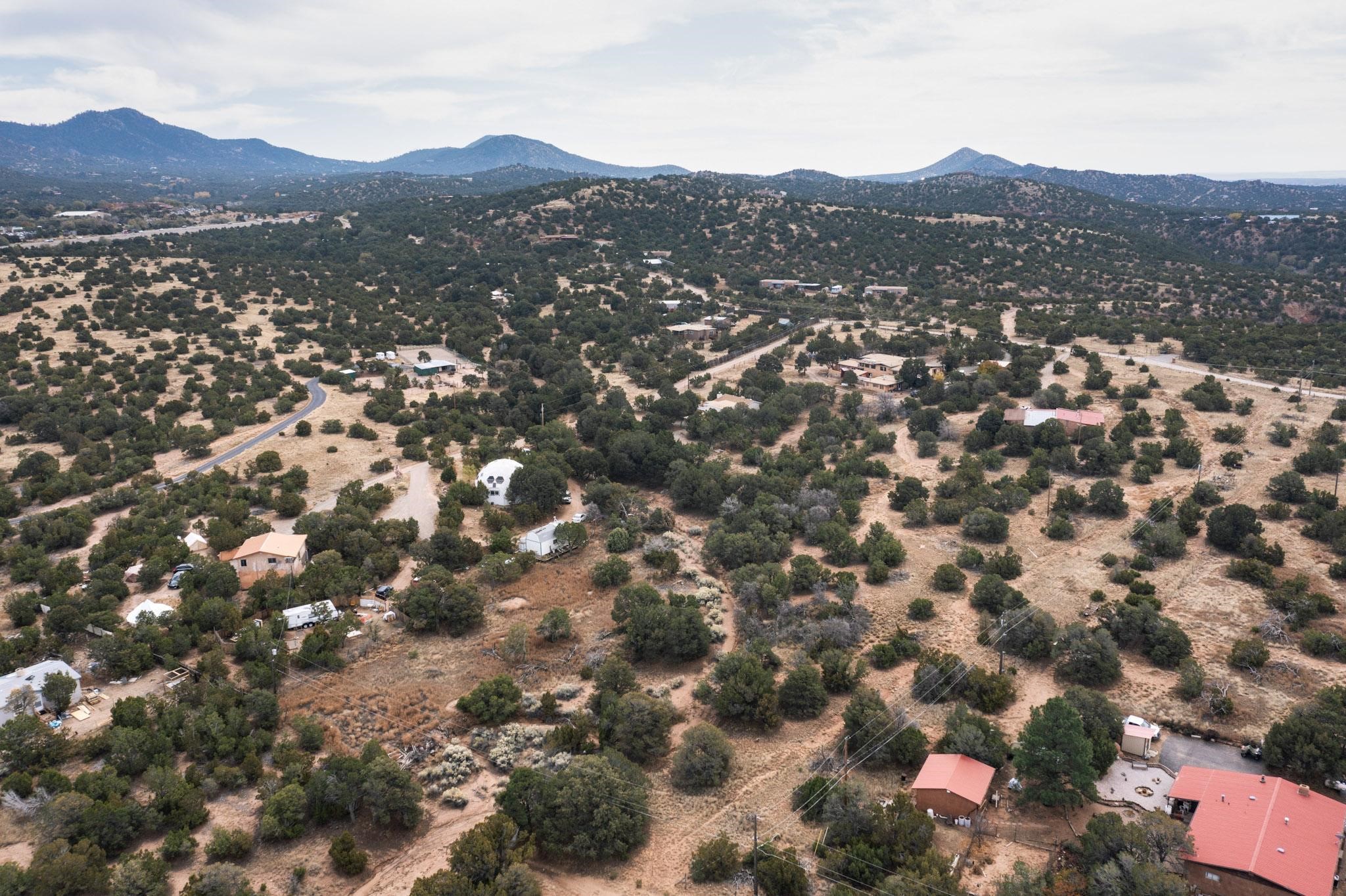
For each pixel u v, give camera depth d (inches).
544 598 3528.5
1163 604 3179.1
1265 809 1934.1
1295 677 2630.4
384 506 4480.8
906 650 2940.5
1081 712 2347.4
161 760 2385.6
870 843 2018.9
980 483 4448.8
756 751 2511.1
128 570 3663.9
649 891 1988.2
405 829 2231.8
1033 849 2010.3
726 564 3794.3
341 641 3100.4
